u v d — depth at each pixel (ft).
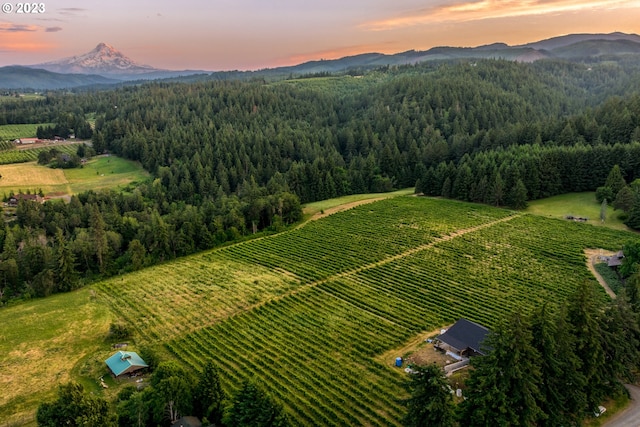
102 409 146.30
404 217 396.98
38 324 240.53
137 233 360.28
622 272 257.34
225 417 147.84
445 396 131.75
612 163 414.00
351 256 314.55
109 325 235.61
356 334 212.64
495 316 223.71
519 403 139.74
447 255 306.76
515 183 412.57
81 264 315.17
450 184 452.76
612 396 162.40
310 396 169.58
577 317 156.04
